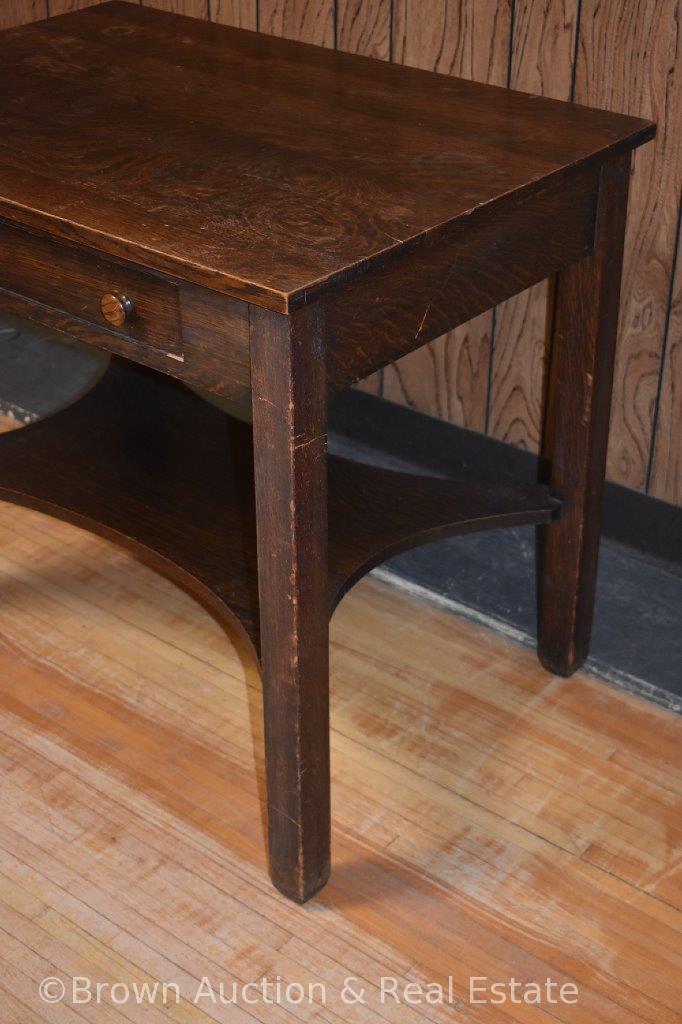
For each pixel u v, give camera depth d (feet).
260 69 5.27
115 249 3.86
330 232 3.87
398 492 5.49
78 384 7.79
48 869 4.84
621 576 6.41
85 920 4.65
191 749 5.38
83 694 5.66
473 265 4.22
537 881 4.82
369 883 4.81
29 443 6.00
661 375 6.10
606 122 4.73
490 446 6.91
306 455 3.83
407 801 5.16
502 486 5.52
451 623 6.10
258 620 4.77
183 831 5.01
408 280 3.98
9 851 4.91
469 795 5.18
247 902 4.73
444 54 6.14
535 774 5.28
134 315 4.05
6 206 4.09
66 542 6.63
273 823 4.61
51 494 5.62
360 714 5.57
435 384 6.95
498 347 6.58
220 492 5.69
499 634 6.04
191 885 4.79
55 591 6.29
